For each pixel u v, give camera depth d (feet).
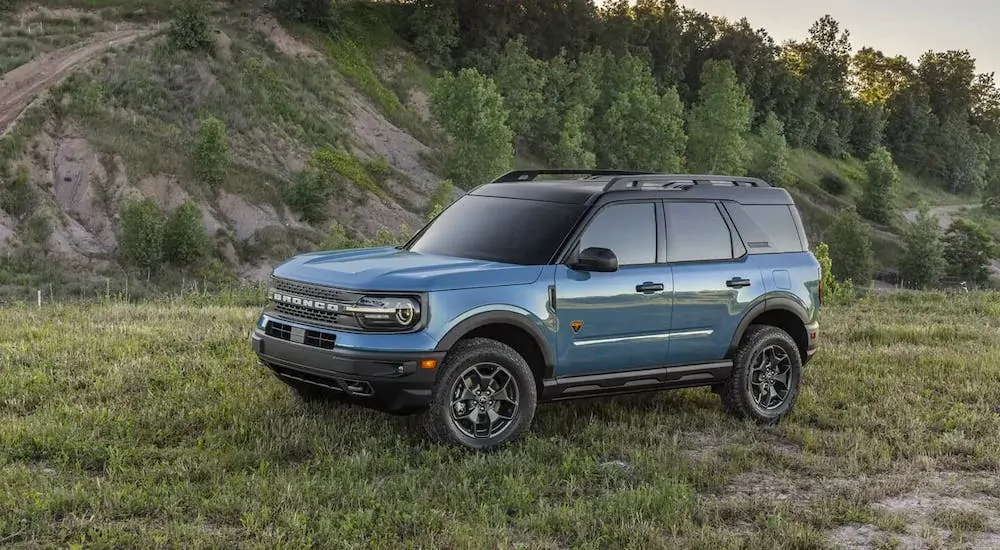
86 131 187.83
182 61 225.56
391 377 20.06
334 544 15.37
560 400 22.94
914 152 631.97
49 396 24.11
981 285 383.65
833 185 507.71
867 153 594.24
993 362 34.96
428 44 345.92
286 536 15.60
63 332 33.99
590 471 20.17
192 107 213.25
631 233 23.70
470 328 20.84
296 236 189.67
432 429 20.76
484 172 258.16
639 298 23.29
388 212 214.48
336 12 305.12
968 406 28.30
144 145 191.31
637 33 474.90
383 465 19.67
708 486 19.74
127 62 214.90
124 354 29.35
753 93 517.55
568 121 315.17
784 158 447.42
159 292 157.07
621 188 23.95
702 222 25.11
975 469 22.15
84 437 20.34
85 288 150.82
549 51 429.38
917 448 23.16
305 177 201.46
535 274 21.94
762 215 26.55
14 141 176.55
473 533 16.12
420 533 16.14
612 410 25.26
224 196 191.93
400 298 20.33
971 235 386.52
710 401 27.48
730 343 25.14
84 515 15.74
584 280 22.56
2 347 29.91
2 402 23.49
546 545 15.88
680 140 355.97
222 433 21.12
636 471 20.20
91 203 176.04
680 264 24.34
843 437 23.81
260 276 176.04
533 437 22.03
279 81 245.45
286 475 18.60
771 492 19.76
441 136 280.31
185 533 15.33
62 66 209.36
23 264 156.76
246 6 287.89
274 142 219.00
